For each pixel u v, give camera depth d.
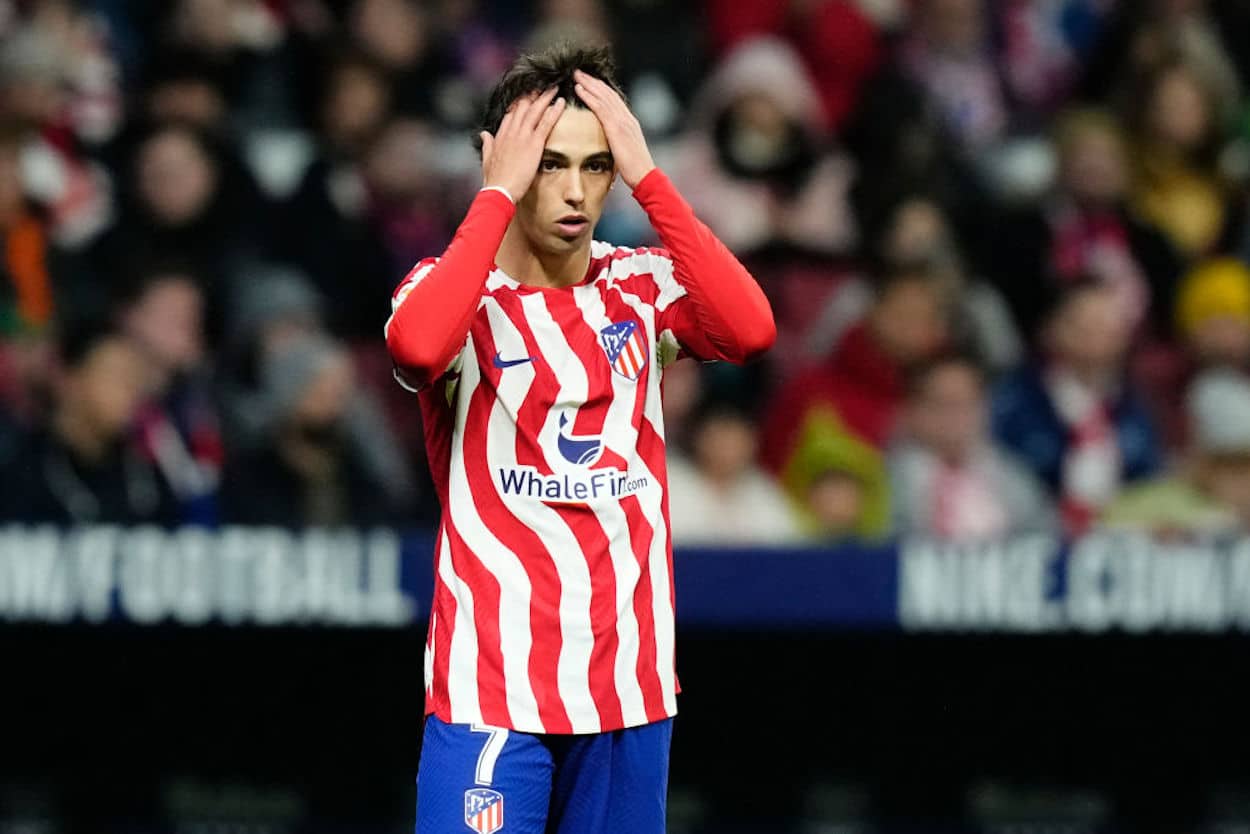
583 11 30.94
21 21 29.67
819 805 26.25
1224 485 27.14
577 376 12.80
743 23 31.33
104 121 29.22
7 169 27.52
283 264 27.80
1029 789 26.33
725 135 29.72
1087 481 27.44
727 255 12.81
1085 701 26.19
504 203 12.41
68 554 23.69
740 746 26.23
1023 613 24.00
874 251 29.03
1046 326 28.44
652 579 13.01
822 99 31.06
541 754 12.82
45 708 25.66
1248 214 31.27
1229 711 26.11
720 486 26.08
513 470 12.79
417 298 12.12
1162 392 28.88
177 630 25.36
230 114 29.81
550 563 12.74
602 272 13.24
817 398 27.44
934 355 27.59
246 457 25.78
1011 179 30.53
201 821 25.94
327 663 25.89
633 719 12.91
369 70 29.44
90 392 24.97
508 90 12.92
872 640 26.00
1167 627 24.02
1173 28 31.83
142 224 27.89
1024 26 33.00
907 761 26.34
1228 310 28.45
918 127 30.12
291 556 23.83
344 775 26.19
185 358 26.33
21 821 25.61
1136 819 26.34
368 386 27.50
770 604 23.92
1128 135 31.19
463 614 12.84
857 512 26.19
